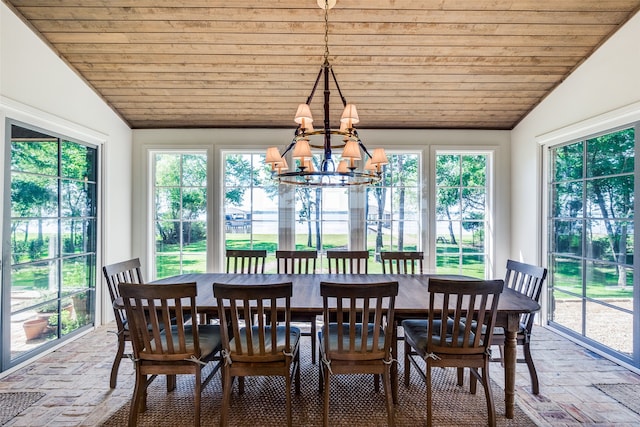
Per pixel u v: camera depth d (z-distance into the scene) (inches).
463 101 138.2
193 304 70.1
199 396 71.2
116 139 145.1
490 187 159.5
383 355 71.3
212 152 156.5
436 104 140.2
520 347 115.0
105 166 138.6
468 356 73.2
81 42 108.6
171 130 157.2
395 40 107.8
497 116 148.6
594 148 113.8
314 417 76.9
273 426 73.9
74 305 124.7
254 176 158.9
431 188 156.9
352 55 114.2
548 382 91.7
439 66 119.0
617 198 104.9
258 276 113.1
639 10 94.7
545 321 135.4
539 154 138.5
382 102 138.6
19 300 101.9
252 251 123.3
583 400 83.2
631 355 99.5
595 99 109.9
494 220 157.5
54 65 111.2
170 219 159.8
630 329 100.0
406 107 142.0
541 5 95.4
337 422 75.2
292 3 95.5
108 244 139.8
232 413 78.6
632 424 74.0
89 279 133.2
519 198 150.7
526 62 116.7
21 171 102.5
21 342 102.4
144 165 156.6
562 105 124.7
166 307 69.9
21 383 91.2
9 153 98.1
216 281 105.0
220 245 156.4
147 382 76.3
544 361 104.5
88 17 99.9
